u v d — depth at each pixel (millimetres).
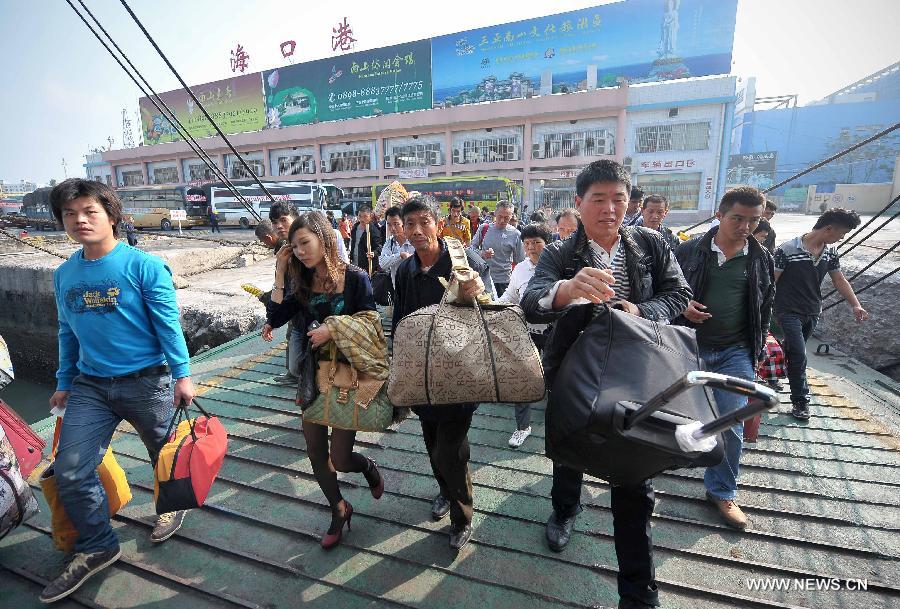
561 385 1344
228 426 3346
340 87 34062
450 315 1645
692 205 24812
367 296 2014
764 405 836
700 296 2285
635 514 1502
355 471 2090
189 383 1976
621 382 1259
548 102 25750
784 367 3301
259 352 5078
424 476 2666
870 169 35531
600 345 1338
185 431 1954
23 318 10633
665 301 1572
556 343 1562
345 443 1974
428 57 31547
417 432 3188
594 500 2408
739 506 2336
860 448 2893
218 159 36812
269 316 2094
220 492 2559
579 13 27844
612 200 1470
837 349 5027
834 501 2371
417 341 1619
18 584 1981
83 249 1921
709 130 23969
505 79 30203
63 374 2062
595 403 1222
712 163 24172
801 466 2697
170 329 1947
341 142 31688
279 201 3553
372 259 5848
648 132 24953
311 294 2045
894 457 2787
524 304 1517
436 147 29344
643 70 27172
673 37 26359
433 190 21344
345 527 2238
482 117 27234
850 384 3973
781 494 2443
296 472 2742
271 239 3627
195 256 11539
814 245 3244
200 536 2213
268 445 3072
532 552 2039
